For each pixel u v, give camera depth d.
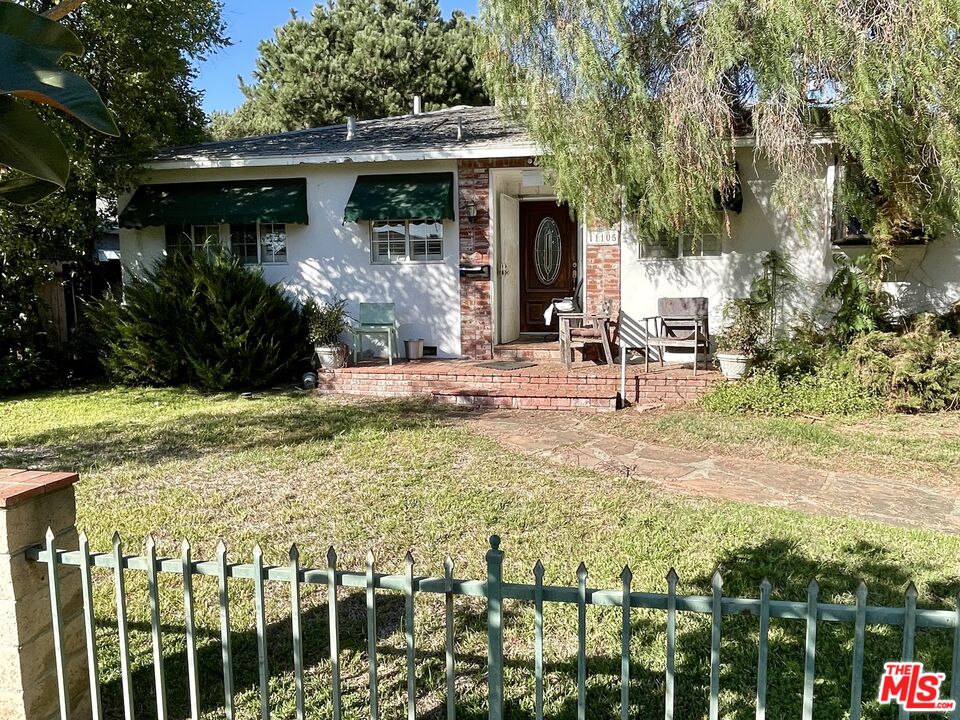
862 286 8.92
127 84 11.41
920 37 6.84
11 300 11.62
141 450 7.31
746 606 2.13
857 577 4.08
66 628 2.75
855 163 8.99
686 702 3.02
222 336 10.64
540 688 2.29
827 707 2.95
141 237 12.57
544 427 8.16
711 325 10.78
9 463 6.89
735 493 5.75
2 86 1.93
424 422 8.40
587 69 7.84
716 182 8.17
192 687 2.55
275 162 11.69
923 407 8.31
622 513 5.18
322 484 6.01
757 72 7.55
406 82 25.17
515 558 4.44
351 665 3.36
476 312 11.65
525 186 12.89
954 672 2.02
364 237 11.93
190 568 2.51
